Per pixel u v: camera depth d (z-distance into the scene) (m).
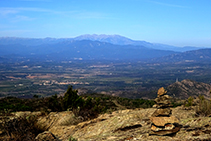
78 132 11.31
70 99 19.27
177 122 8.23
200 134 7.73
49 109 19.66
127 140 8.41
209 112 11.23
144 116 12.35
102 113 16.20
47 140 8.98
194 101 16.59
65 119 13.75
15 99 31.14
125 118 11.70
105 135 9.79
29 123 11.07
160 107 8.67
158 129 8.30
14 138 9.08
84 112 15.27
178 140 7.58
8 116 11.80
